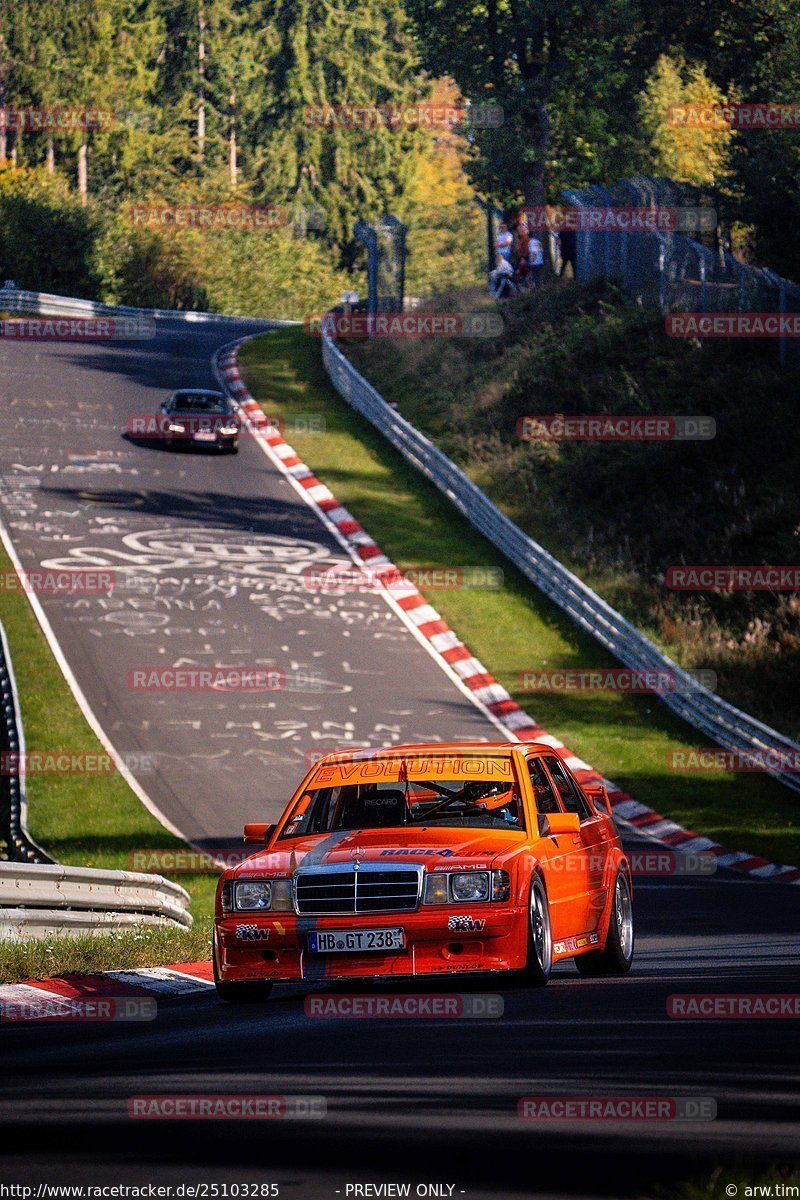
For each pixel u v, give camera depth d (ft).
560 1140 53.78
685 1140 53.01
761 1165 47.24
